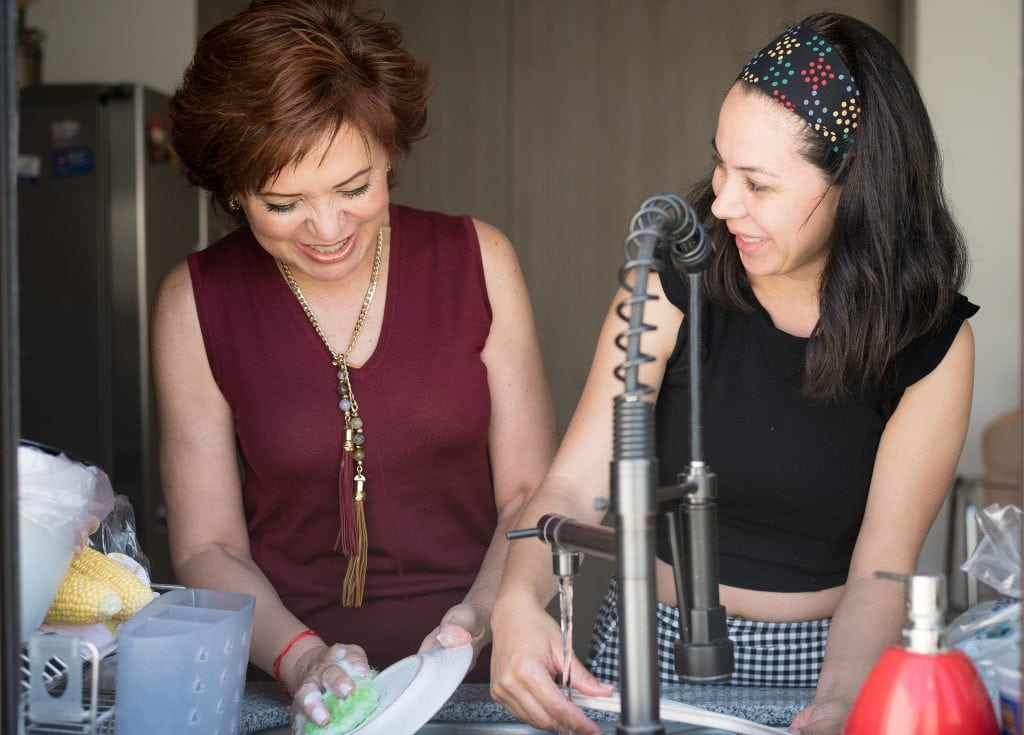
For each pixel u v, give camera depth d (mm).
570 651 1128
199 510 1609
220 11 4438
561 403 4664
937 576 858
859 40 1232
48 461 1044
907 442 1393
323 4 1325
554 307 4656
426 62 1460
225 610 1121
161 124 3682
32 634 1033
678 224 886
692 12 4547
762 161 1209
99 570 1135
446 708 1274
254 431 1581
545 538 976
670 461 1513
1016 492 3451
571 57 4613
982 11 4098
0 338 846
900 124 1241
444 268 1626
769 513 1492
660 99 4582
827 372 1338
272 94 1263
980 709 839
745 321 1434
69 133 3549
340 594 1619
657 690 861
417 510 1617
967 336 1392
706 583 920
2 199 843
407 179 4691
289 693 1336
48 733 987
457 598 1632
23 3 3691
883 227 1258
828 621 1521
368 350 1590
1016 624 1079
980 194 4105
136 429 3568
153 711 1027
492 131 4656
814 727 1142
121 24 4164
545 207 4648
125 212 3551
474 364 1627
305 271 1463
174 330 1598
